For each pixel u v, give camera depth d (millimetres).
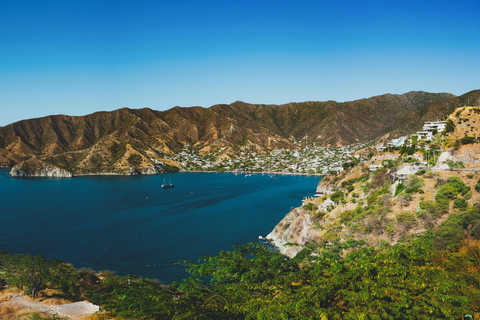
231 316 23078
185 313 22125
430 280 24844
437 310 21688
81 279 54906
